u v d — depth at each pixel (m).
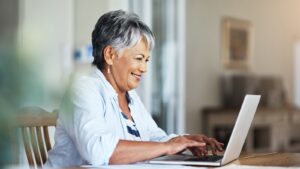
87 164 1.60
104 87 1.72
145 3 5.82
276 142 7.49
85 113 1.56
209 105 7.34
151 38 1.76
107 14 1.76
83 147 1.52
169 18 6.27
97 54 1.77
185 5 6.88
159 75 6.22
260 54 8.06
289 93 8.55
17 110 0.44
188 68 6.99
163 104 6.29
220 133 6.89
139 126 1.85
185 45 6.87
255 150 7.28
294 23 8.67
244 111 1.50
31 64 0.42
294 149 7.73
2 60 0.41
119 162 1.50
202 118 7.18
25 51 0.42
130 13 1.77
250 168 1.42
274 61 8.31
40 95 0.42
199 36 7.14
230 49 7.55
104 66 1.77
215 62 7.39
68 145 1.67
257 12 8.01
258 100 1.66
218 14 7.40
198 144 1.59
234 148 1.56
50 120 1.80
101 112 1.63
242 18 7.75
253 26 7.93
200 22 7.15
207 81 7.29
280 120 7.54
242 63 7.74
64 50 4.59
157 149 1.51
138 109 1.93
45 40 0.43
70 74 0.56
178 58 6.41
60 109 0.54
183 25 6.42
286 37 8.53
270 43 8.24
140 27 1.74
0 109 0.41
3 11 0.55
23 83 0.41
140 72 1.77
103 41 1.74
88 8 4.83
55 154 1.69
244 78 7.41
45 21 0.49
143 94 5.95
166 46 6.26
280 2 8.41
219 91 7.48
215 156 1.68
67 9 4.63
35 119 1.75
